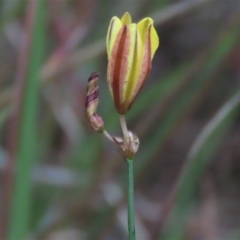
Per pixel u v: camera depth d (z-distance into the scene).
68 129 0.46
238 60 0.43
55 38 0.44
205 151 0.33
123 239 0.47
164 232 0.36
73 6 0.44
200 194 0.45
